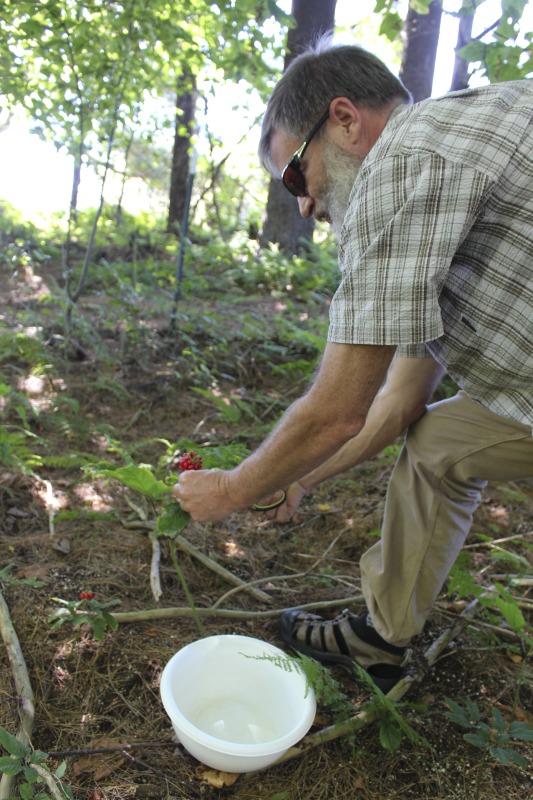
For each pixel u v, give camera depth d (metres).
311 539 2.56
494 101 1.26
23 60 3.75
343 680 1.84
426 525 1.68
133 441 3.13
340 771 1.54
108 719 1.61
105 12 3.72
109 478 2.64
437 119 1.26
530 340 1.34
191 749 1.40
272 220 7.38
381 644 1.83
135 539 2.36
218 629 1.97
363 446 1.82
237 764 1.37
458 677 1.88
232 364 4.03
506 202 1.25
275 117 1.54
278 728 1.61
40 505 2.50
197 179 11.95
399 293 1.21
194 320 4.52
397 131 1.29
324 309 5.50
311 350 4.29
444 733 1.67
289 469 1.40
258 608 2.12
